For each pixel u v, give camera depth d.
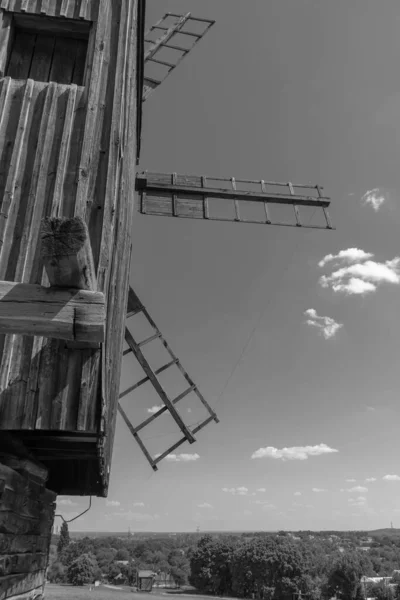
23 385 4.07
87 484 7.57
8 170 4.87
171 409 11.41
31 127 5.12
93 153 5.05
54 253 2.42
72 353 4.20
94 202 4.85
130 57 6.09
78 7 5.87
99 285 4.52
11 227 4.65
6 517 3.99
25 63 5.79
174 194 12.15
